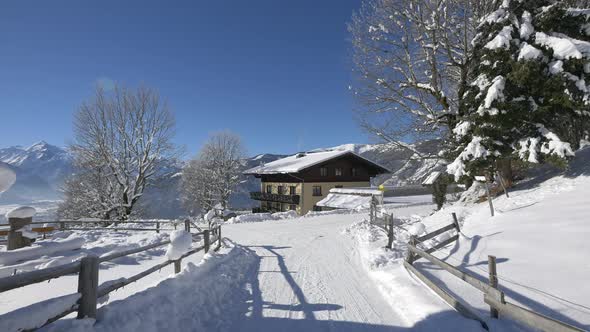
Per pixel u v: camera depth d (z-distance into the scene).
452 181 13.48
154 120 27.38
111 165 26.05
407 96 16.12
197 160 48.69
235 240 12.73
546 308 4.31
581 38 10.88
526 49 10.16
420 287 5.74
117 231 16.14
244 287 6.45
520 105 10.55
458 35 14.95
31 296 5.99
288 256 9.42
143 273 4.59
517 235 7.57
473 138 11.61
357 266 8.12
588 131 16.27
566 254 5.79
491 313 4.19
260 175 46.19
